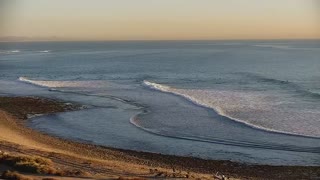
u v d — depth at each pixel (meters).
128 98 45.31
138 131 29.70
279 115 33.41
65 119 34.69
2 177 15.24
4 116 35.78
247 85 55.06
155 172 18.89
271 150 24.33
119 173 18.09
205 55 150.12
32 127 31.73
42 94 50.06
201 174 19.97
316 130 28.09
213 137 27.31
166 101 42.38
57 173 16.72
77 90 53.66
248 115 33.66
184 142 26.48
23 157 18.52
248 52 168.38
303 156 23.14
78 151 24.08
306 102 39.72
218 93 46.91
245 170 21.05
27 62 120.00
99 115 36.22
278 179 19.64
